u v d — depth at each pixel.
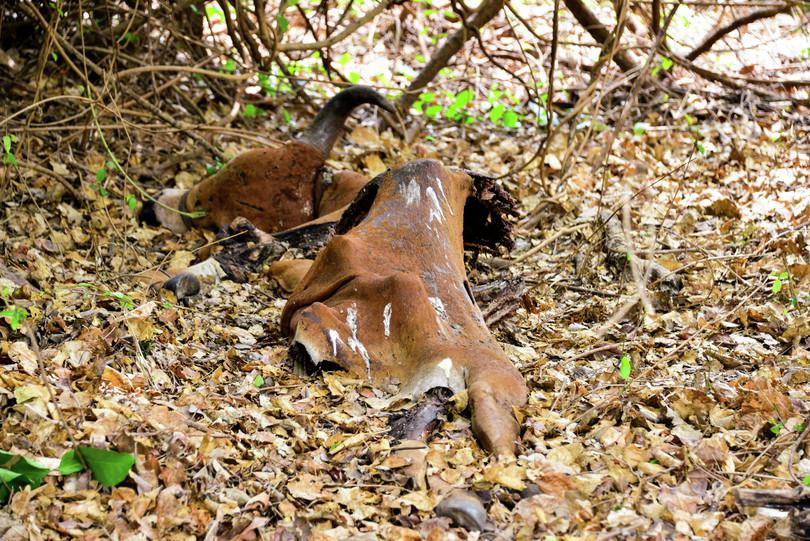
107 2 4.80
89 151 4.70
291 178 4.42
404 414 3.02
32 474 2.66
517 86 6.57
